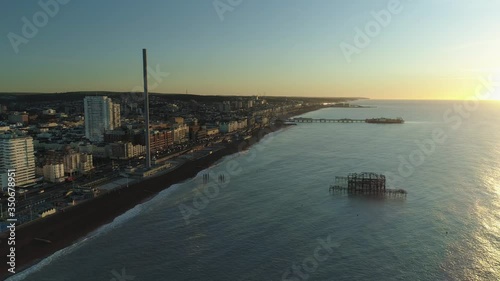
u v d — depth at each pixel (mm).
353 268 128250
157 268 131875
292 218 176375
